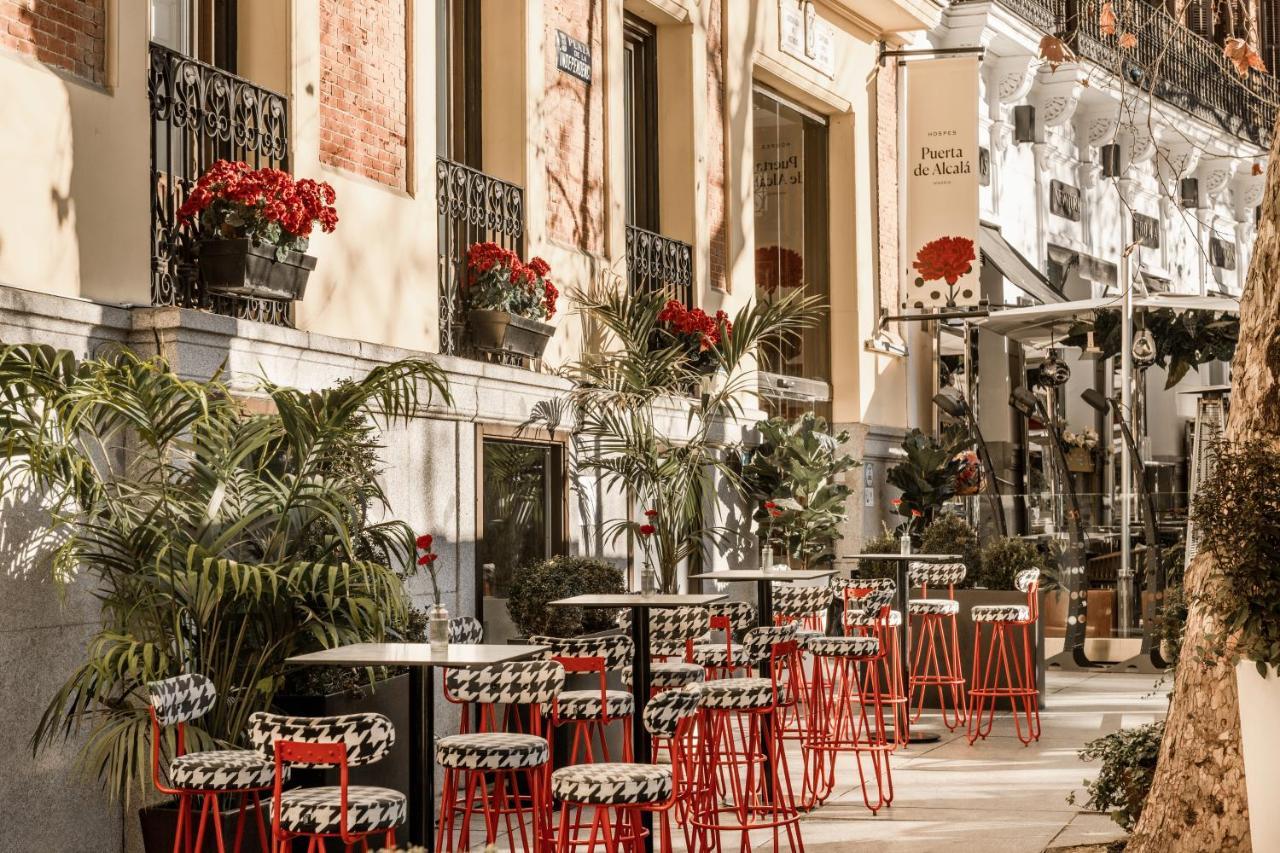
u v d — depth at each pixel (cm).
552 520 1193
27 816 682
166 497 690
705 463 1316
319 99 956
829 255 1869
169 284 811
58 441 687
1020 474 1975
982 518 1698
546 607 1009
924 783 1016
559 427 1188
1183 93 2597
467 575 1045
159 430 692
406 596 804
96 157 759
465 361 1038
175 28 901
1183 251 2877
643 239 1423
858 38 1886
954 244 1812
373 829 557
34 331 696
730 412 1439
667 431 1340
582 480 1230
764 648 817
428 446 1006
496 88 1222
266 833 678
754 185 1711
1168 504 1694
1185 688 629
